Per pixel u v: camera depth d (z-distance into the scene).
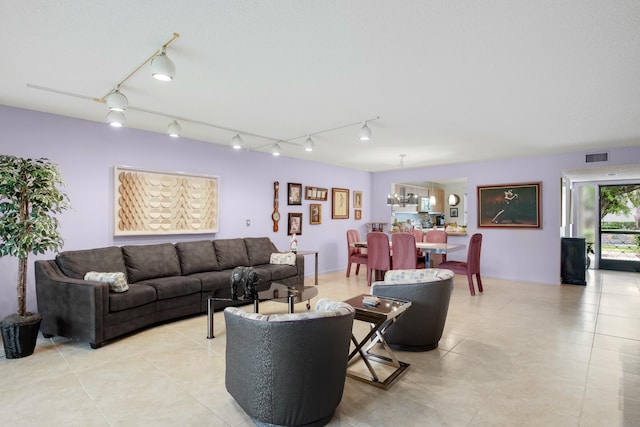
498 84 2.87
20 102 3.39
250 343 1.85
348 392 2.31
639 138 4.70
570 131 4.34
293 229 6.34
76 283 3.08
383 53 2.35
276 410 1.83
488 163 6.60
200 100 3.32
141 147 4.42
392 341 3.00
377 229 8.00
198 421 1.97
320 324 1.79
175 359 2.80
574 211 7.71
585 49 2.25
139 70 2.65
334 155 6.13
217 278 4.18
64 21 1.97
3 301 3.46
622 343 3.16
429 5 1.80
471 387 2.36
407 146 5.32
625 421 1.97
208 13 1.89
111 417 2.00
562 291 5.32
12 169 2.82
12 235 2.84
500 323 3.73
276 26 2.02
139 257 4.01
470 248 5.03
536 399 2.21
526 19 1.92
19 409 2.08
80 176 3.93
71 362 2.74
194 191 4.93
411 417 2.01
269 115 3.78
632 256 7.24
